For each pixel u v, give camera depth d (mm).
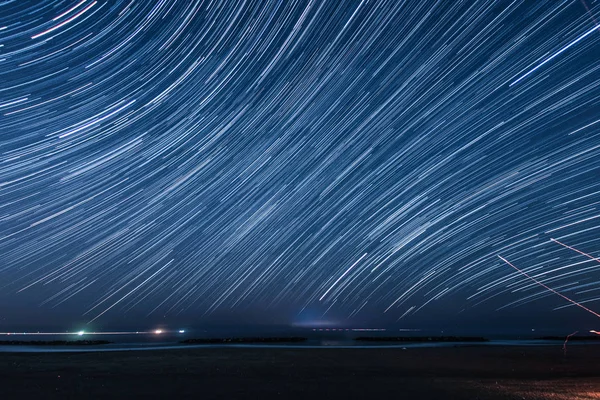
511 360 14828
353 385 9852
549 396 8672
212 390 9250
